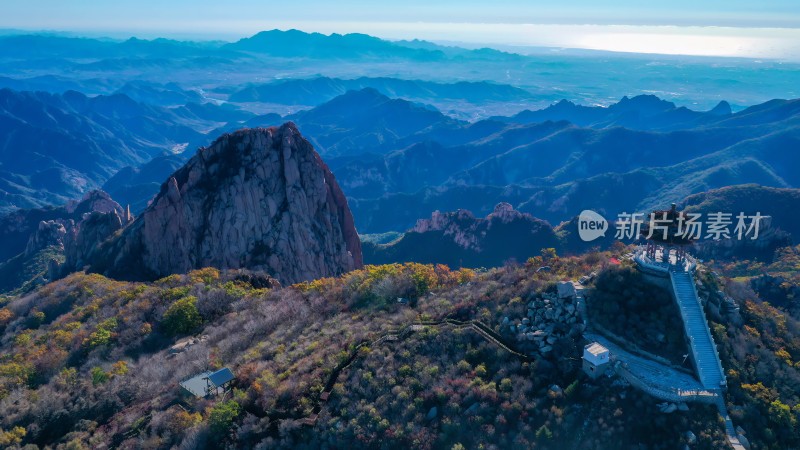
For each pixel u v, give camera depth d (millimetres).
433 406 57375
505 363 61062
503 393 56781
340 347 70750
